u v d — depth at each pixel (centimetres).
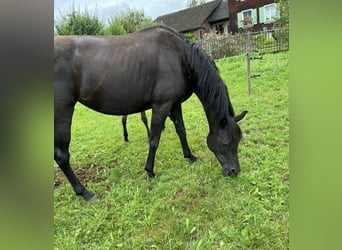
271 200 244
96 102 277
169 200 258
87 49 265
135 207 253
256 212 230
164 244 209
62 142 266
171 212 241
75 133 491
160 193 270
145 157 355
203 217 233
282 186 252
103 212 250
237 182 272
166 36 280
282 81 588
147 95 281
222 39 1070
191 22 2348
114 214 250
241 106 468
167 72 277
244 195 254
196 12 2398
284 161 295
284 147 328
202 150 356
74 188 275
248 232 210
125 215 243
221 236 210
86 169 346
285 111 427
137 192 271
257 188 259
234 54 1058
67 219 243
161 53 276
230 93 553
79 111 677
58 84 255
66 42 261
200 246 202
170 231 219
